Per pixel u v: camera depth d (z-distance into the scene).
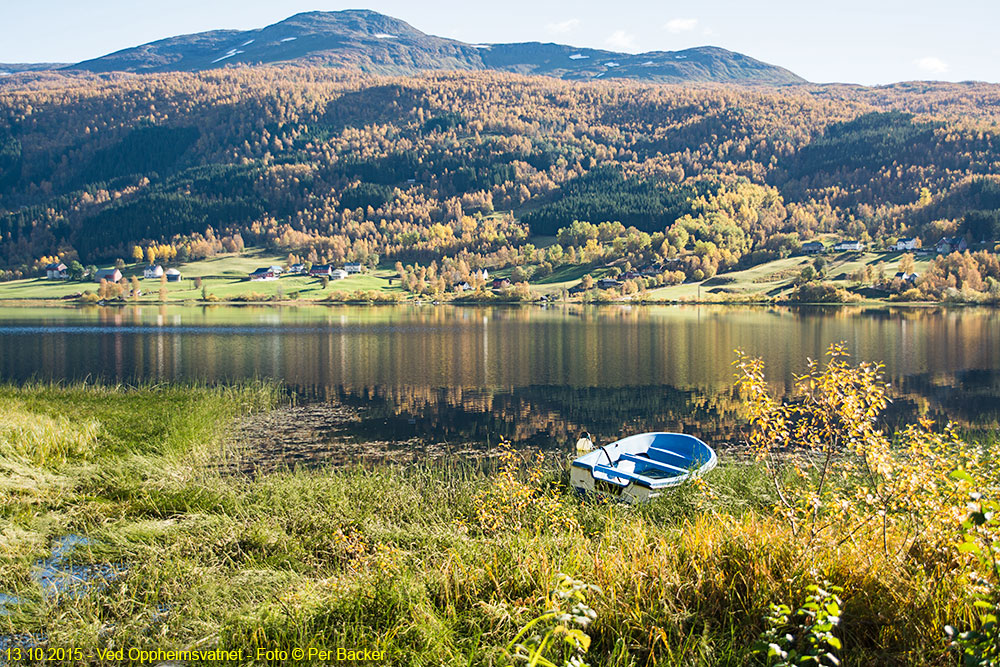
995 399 33.25
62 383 37.28
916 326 79.94
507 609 7.59
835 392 8.81
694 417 28.86
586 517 12.39
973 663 5.05
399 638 7.43
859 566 7.23
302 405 30.70
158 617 8.41
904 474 8.34
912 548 7.80
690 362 48.09
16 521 11.48
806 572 7.05
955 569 7.06
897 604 6.71
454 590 8.29
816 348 57.03
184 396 29.02
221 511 12.78
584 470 14.62
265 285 184.12
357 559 9.80
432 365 46.41
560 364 47.16
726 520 9.43
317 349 56.94
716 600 7.35
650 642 6.84
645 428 26.62
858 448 8.79
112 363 47.09
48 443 16.56
